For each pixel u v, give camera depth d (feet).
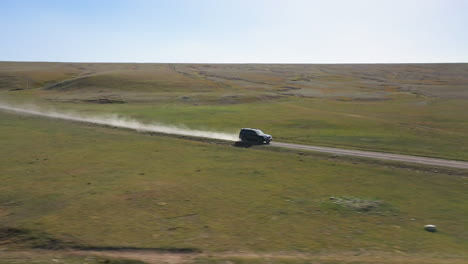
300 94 478.18
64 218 79.51
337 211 87.45
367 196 100.58
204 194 99.66
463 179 118.52
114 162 138.51
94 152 156.87
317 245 66.95
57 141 181.47
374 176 122.31
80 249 63.98
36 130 214.48
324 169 131.64
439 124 250.57
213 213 84.53
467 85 601.21
